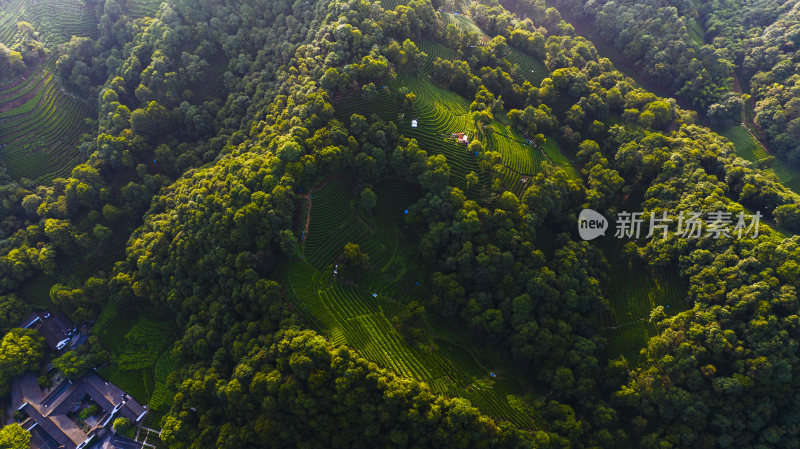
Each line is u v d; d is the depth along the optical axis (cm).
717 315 6744
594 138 9556
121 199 9319
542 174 8019
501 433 6225
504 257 7081
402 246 8094
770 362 6125
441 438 6025
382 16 9044
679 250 7506
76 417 7738
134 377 8106
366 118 8300
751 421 6384
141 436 7506
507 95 9831
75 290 8438
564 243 7931
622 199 8850
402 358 6856
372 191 8275
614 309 7944
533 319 7056
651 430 6838
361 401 5984
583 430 6562
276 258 7631
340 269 7362
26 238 8775
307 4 9669
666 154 8406
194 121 9731
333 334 6844
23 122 10144
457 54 10025
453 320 7525
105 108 9725
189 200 8062
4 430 7075
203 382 6781
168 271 7906
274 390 6016
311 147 7562
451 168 8188
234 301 7212
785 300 6281
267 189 7300
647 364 7150
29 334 8206
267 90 9206
